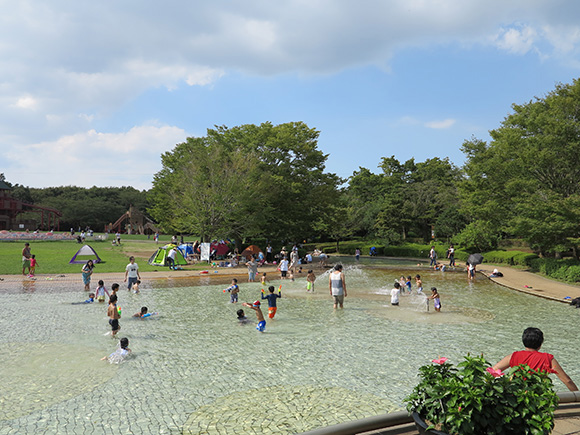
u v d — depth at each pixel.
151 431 6.39
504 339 12.38
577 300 18.22
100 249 48.00
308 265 41.53
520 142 34.31
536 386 4.18
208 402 7.57
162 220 56.06
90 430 6.43
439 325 14.30
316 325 14.20
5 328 13.32
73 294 20.25
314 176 48.22
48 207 100.25
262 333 12.99
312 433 4.73
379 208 70.56
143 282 25.80
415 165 94.56
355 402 7.54
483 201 36.78
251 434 6.25
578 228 29.44
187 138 54.25
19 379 8.77
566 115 32.59
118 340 11.99
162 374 9.13
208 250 38.97
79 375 9.04
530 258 37.50
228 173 40.78
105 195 124.38
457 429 4.09
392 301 18.42
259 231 43.47
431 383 4.59
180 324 14.21
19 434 6.30
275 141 45.06
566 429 5.07
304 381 8.71
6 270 28.08
